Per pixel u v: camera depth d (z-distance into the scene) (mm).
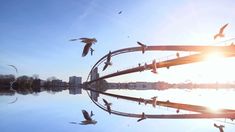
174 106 47656
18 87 158125
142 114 36625
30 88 163250
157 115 37250
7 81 155875
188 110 40781
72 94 98438
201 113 36750
